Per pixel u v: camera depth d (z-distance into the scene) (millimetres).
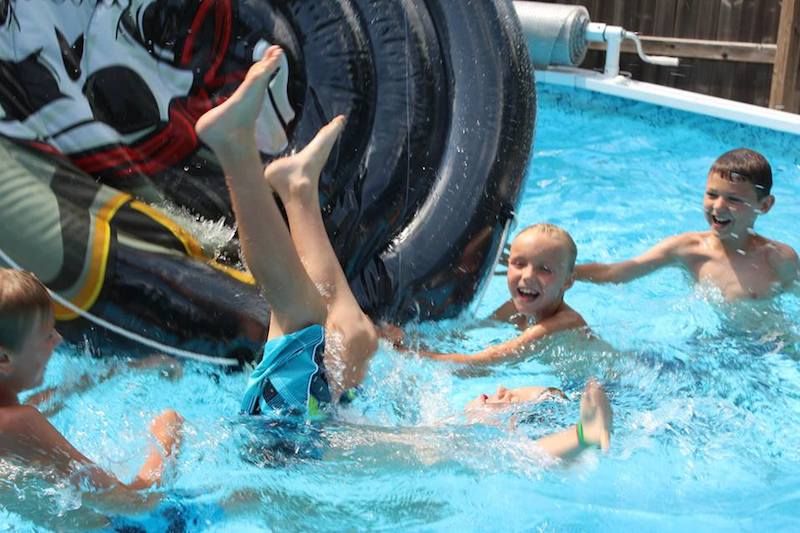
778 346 3584
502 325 3684
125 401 3170
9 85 3346
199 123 3039
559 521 2871
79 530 2812
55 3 3477
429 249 3584
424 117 3719
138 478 2934
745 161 3814
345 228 3609
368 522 2867
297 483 2947
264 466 2982
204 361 3256
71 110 3445
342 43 3736
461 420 3162
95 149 3463
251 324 3260
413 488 2941
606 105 5641
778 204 4574
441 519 2875
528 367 3453
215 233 3512
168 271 3256
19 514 2812
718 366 3469
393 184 3662
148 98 3594
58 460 2879
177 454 2994
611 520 2875
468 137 3703
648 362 3459
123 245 3244
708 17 6219
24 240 3164
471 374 3412
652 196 4680
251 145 3074
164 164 3574
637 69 6516
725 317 3730
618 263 3963
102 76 3537
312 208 3287
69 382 3191
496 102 3732
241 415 3107
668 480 2996
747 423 3221
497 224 3648
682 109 5395
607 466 3020
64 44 3479
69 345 3227
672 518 2889
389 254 3586
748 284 3812
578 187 4758
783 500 2953
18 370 2893
